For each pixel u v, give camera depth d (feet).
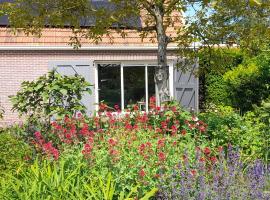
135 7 27.73
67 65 49.83
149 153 17.22
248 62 49.32
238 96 48.70
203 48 33.71
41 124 24.41
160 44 29.55
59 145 20.25
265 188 17.62
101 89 51.19
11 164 17.85
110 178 15.06
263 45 32.24
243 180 16.96
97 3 41.50
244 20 30.60
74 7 27.37
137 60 51.44
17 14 27.12
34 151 19.85
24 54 49.49
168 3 29.73
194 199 15.70
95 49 50.37
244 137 22.95
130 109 24.29
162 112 23.62
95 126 21.58
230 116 25.45
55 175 14.98
